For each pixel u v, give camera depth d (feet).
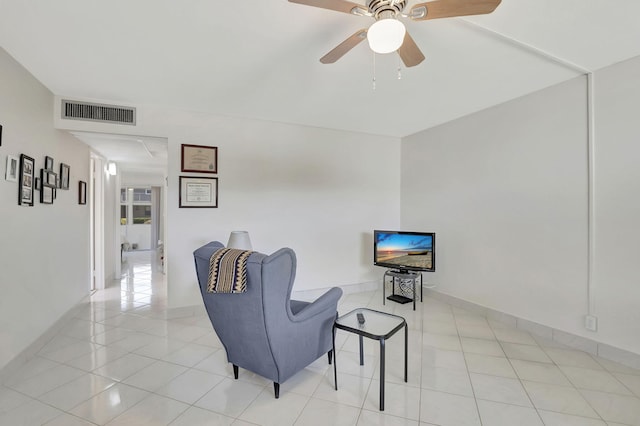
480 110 11.41
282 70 8.17
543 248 9.46
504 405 6.25
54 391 6.66
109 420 5.77
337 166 14.03
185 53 7.23
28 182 8.01
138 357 8.21
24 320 7.86
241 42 6.79
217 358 8.19
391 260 13.03
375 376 7.36
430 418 5.87
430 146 13.75
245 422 5.75
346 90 9.55
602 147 8.12
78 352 8.49
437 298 13.28
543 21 6.12
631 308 7.61
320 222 13.69
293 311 7.67
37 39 6.57
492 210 11.02
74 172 11.49
